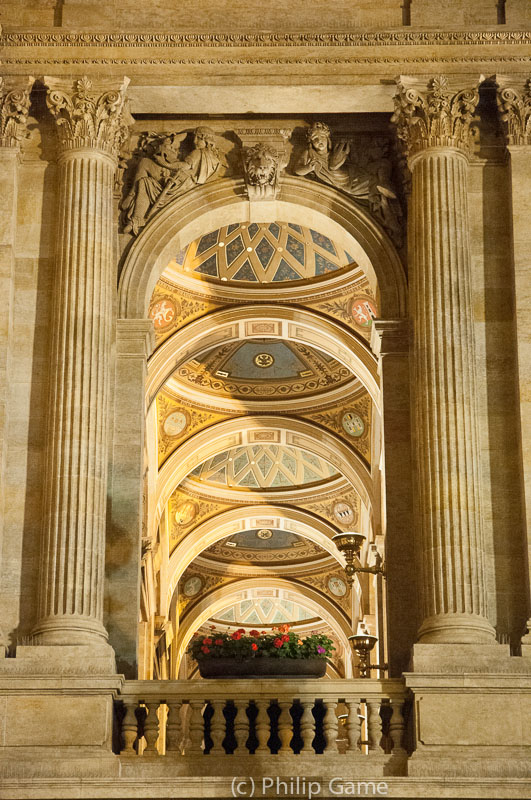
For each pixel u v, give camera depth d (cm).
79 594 1673
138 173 1981
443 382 1756
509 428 1794
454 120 1869
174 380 3372
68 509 1703
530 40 1888
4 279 1820
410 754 1622
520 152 1873
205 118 2011
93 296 1800
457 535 1691
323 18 1922
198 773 1603
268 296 2997
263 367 3419
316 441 3481
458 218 1834
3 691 1606
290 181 1986
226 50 1892
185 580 4472
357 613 3978
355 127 2003
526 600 1716
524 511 1723
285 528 4056
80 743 1587
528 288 1820
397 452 1875
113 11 1930
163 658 3797
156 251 1959
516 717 1593
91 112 1870
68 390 1753
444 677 1606
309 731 1638
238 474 3962
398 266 1955
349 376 3362
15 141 1878
